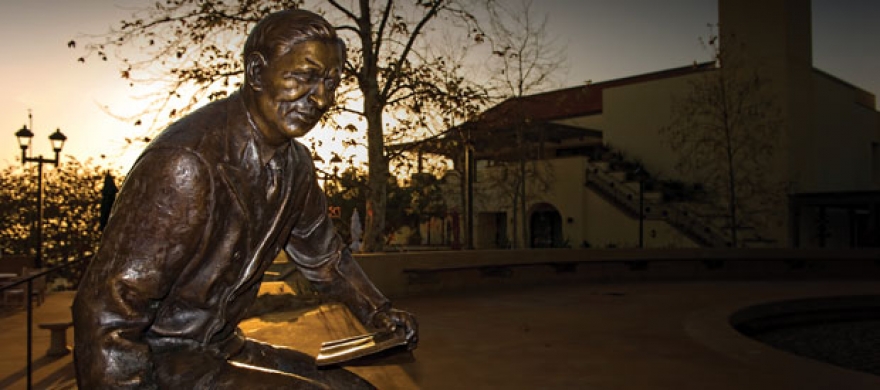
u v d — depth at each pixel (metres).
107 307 1.47
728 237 30.48
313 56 1.59
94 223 23.47
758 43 30.59
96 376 1.44
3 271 12.37
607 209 32.91
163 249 1.53
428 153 14.69
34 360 6.05
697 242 29.34
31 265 12.58
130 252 1.50
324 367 1.89
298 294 10.44
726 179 31.09
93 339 1.46
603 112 38.47
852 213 36.72
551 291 13.77
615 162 35.31
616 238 32.47
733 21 31.36
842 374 5.59
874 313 13.05
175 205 1.53
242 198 1.66
